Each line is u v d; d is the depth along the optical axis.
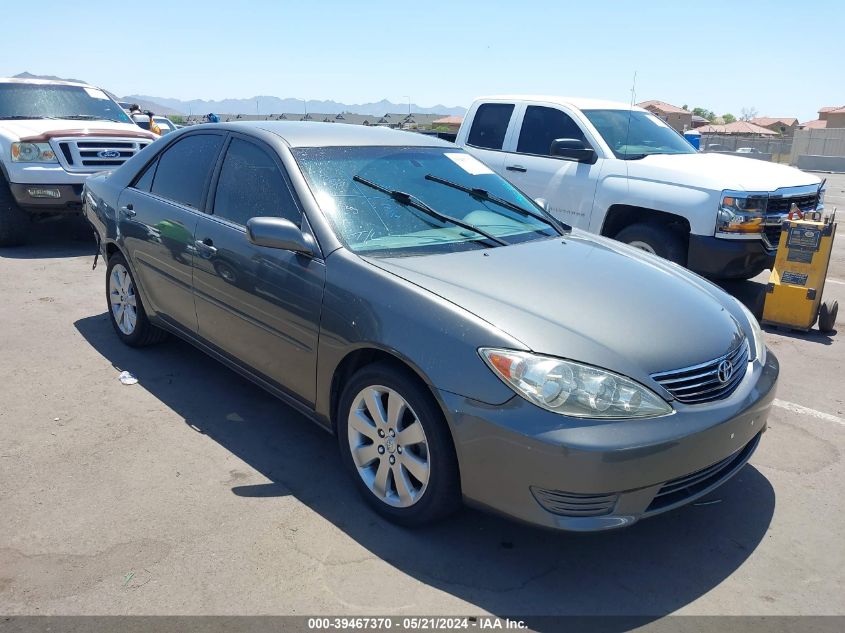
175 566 2.89
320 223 3.53
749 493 3.62
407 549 3.05
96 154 8.50
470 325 2.87
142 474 3.58
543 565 2.99
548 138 7.79
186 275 4.29
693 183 6.54
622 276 3.50
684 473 2.81
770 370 3.40
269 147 3.97
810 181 7.00
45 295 6.66
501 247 3.72
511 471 2.72
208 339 4.27
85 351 5.23
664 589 2.88
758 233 6.40
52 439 3.91
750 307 7.08
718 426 2.86
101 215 5.21
